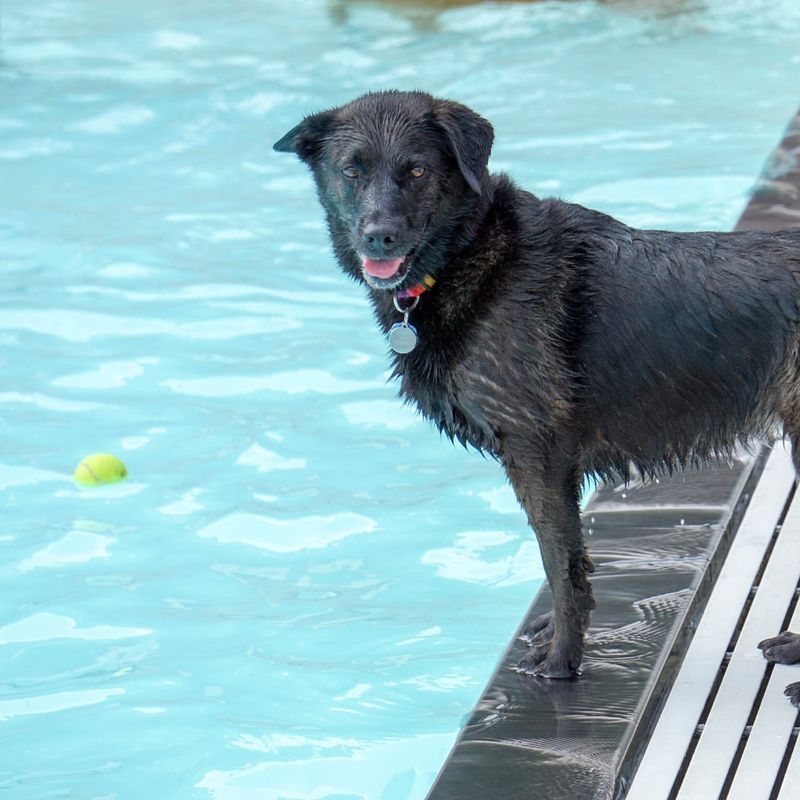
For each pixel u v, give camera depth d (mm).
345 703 6910
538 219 6625
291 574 8234
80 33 21156
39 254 13336
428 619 7672
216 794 6195
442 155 6645
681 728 5926
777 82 17109
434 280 6559
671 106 16375
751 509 7875
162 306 12227
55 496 9227
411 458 9695
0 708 6965
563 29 20000
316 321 11922
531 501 6586
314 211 14367
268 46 19984
